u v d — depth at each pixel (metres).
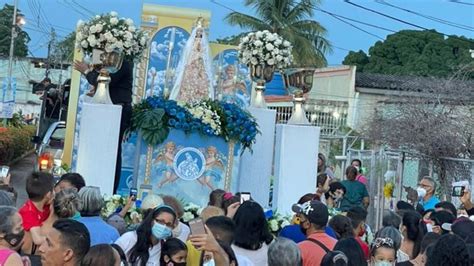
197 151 11.30
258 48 12.30
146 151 11.12
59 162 14.26
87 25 10.92
